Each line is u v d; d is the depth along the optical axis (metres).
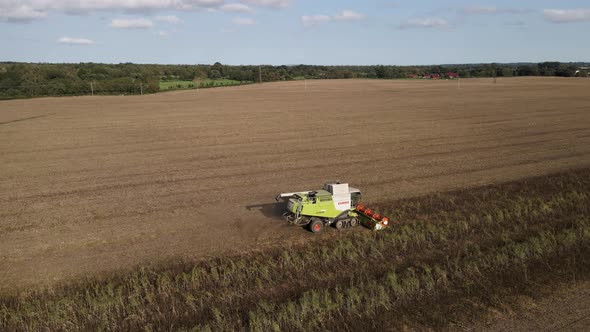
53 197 25.73
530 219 20.64
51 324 13.05
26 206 24.14
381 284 14.79
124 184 28.31
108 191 26.81
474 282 14.91
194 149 39.31
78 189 27.33
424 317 13.07
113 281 15.55
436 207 22.92
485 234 19.14
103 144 42.00
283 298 14.09
